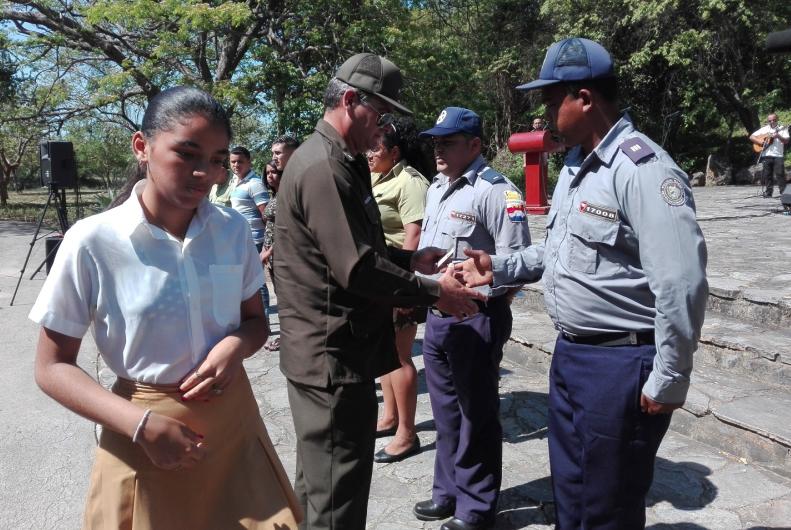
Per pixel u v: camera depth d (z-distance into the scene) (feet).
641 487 6.86
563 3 66.03
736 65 64.23
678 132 73.41
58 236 28.09
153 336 5.39
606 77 6.71
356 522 7.37
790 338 14.47
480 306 9.34
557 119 6.95
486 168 9.83
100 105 51.31
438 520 10.00
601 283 6.65
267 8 49.26
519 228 9.48
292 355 7.26
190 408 5.47
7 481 11.60
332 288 7.00
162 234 5.38
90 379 5.25
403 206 11.94
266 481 5.88
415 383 11.98
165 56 47.42
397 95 7.23
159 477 5.37
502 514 10.12
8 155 88.22
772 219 32.30
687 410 12.50
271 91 50.67
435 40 60.54
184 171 5.17
